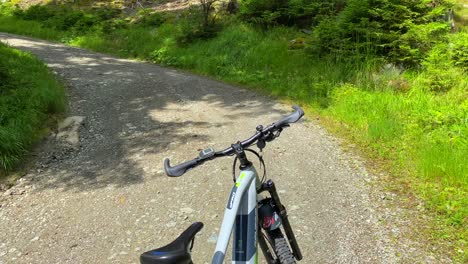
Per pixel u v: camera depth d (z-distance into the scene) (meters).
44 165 6.84
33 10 24.92
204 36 16.20
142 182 6.09
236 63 13.70
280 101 10.40
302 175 6.14
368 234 4.57
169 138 7.82
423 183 5.62
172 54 15.79
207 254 4.36
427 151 6.20
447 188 5.34
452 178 5.54
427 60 10.36
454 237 4.43
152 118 9.06
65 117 8.99
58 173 6.55
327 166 6.44
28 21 24.05
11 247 4.72
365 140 7.37
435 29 10.44
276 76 12.07
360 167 6.36
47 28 22.55
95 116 9.20
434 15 11.00
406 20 10.71
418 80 9.63
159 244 4.62
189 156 6.95
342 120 8.52
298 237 4.55
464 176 5.52
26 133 7.39
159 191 5.80
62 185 6.14
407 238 4.46
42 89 9.23
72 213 5.37
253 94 11.13
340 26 11.86
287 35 14.66
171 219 5.10
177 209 5.31
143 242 4.68
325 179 5.99
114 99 10.52
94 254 4.52
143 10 21.86
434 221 4.75
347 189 5.66
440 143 6.54
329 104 9.52
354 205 5.22
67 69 13.71
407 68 10.70
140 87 11.72
